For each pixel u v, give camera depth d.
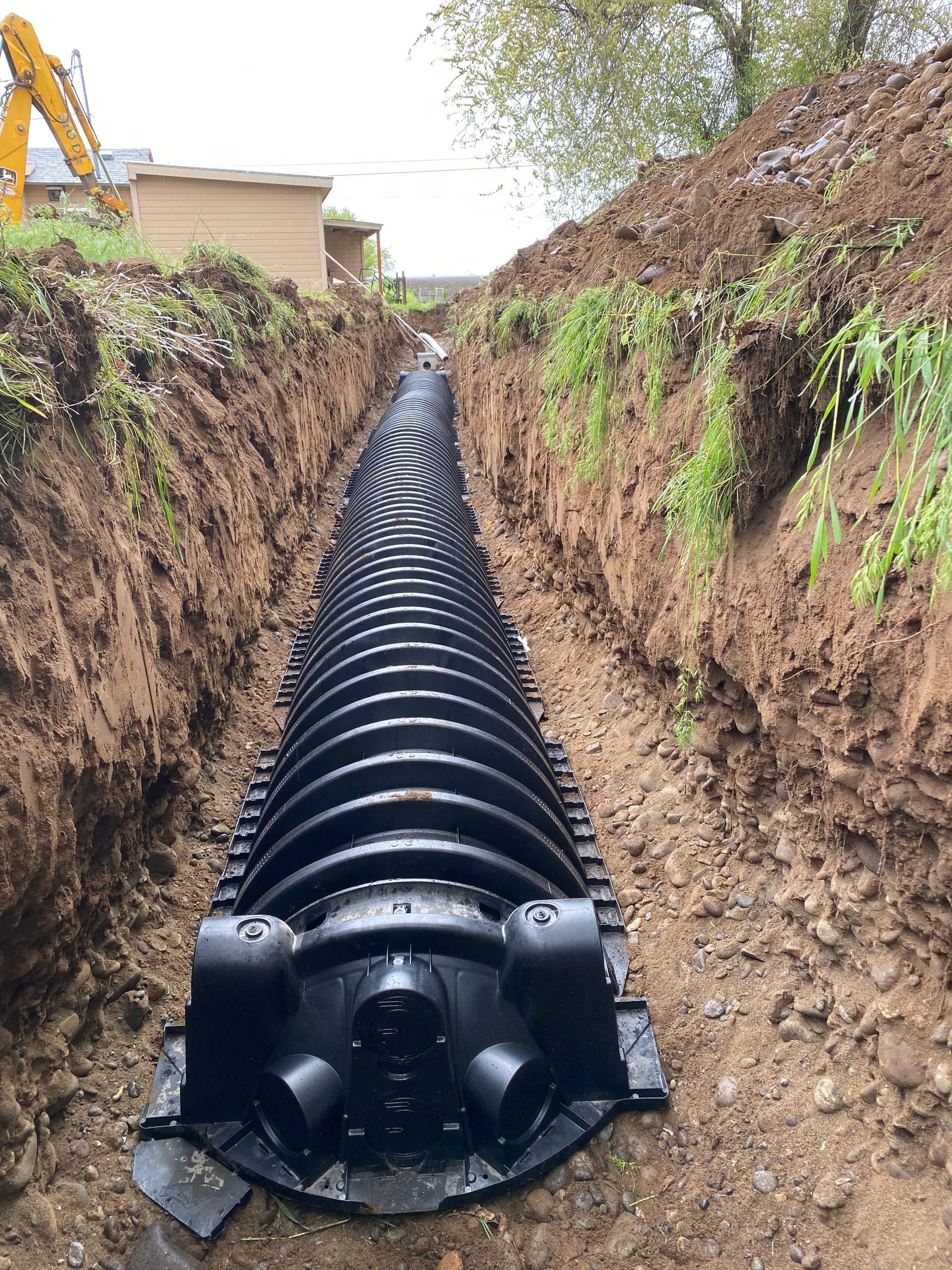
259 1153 3.17
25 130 14.94
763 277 4.03
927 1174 2.64
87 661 3.48
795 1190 2.87
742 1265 2.77
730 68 10.14
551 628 7.96
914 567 2.63
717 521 3.80
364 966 3.09
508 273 10.92
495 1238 2.96
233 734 6.28
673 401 4.80
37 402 3.31
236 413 7.45
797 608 3.26
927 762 2.59
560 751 5.85
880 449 2.99
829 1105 2.98
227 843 5.12
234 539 6.62
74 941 3.42
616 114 10.77
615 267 6.41
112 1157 3.20
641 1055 3.48
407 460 10.72
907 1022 2.83
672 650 4.68
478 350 12.80
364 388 18.86
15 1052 3.05
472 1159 3.13
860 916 3.07
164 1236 2.93
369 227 31.67
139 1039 3.71
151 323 5.55
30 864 2.87
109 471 4.12
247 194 22.69
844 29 8.79
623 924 4.24
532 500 8.96
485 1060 3.03
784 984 3.47
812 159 5.57
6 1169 2.83
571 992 3.09
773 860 3.90
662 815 4.78
